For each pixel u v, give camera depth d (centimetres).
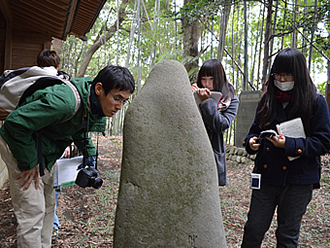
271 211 228
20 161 194
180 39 940
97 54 2339
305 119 213
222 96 271
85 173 219
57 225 324
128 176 139
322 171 646
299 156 208
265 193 225
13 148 190
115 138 1129
